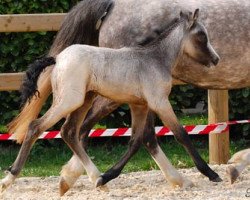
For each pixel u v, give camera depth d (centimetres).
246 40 1139
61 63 1037
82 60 1034
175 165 1345
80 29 1136
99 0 1138
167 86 1067
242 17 1140
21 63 1420
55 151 1465
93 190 1112
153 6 1132
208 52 1088
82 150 1089
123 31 1130
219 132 1305
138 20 1127
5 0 1405
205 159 1388
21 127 1092
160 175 1241
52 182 1220
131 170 1323
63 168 1098
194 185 1120
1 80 1259
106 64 1043
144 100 1064
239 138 1509
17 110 1430
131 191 1105
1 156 1447
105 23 1140
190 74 1144
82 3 1144
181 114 1507
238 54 1139
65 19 1145
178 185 1112
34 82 1048
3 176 1280
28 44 1408
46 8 1416
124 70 1048
